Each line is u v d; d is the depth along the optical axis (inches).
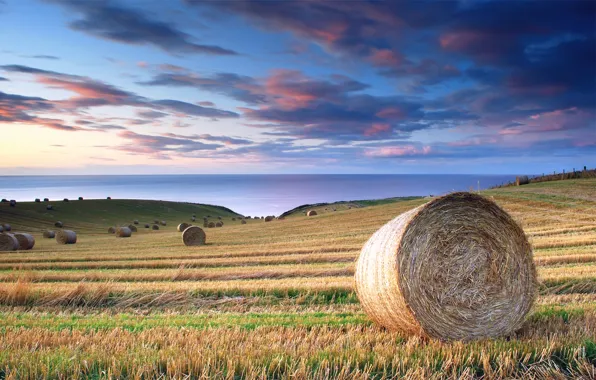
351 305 389.4
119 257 876.0
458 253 273.4
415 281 264.4
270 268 629.9
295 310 377.4
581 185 1582.2
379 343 247.1
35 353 224.2
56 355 220.4
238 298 433.1
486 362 211.6
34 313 382.9
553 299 374.6
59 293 431.8
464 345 243.0
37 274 633.6
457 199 275.9
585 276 454.9
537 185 1720.0
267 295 440.1
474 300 272.4
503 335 274.4
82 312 398.9
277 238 1224.2
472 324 269.1
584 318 292.0
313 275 579.2
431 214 272.8
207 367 200.2
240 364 207.6
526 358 219.5
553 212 1178.0
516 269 281.9
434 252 269.6
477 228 277.9
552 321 289.9
